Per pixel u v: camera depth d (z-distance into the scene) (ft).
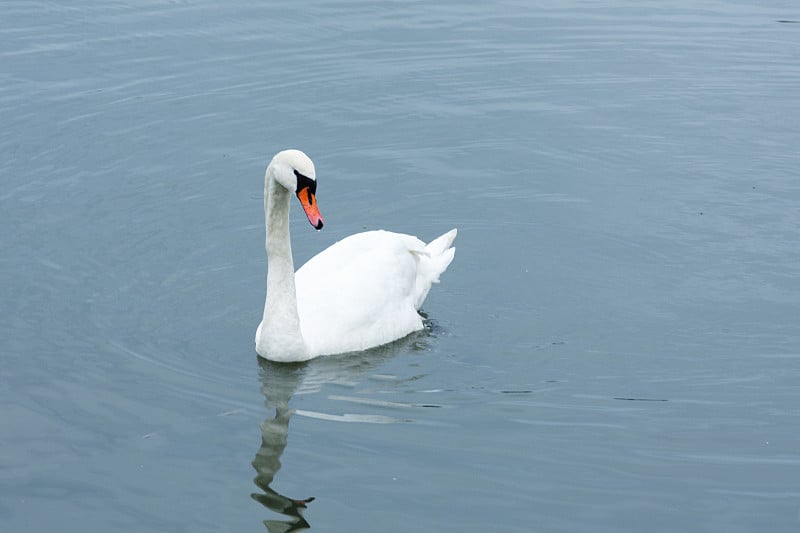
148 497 35.22
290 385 42.91
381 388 42.73
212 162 61.62
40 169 59.98
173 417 40.06
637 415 40.52
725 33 78.74
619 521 33.99
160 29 76.23
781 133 65.92
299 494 35.32
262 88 69.41
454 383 43.16
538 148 64.28
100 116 65.41
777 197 59.36
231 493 35.42
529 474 36.45
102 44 73.72
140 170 60.54
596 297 50.65
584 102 69.41
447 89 70.33
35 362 43.65
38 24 76.64
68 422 39.60
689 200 59.21
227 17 78.59
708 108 68.80
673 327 47.85
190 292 50.21
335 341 45.80
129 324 47.19
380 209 58.49
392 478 36.14
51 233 54.29
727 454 37.88
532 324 48.42
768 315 48.83
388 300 47.73
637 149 64.28
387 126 66.08
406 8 81.76
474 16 80.89
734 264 53.26
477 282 52.26
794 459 37.55
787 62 74.38
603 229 56.59
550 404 41.37
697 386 42.86
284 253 44.24
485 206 58.95
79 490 35.63
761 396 42.11
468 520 33.99
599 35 78.18
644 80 72.08
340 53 74.18
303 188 42.24
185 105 67.10
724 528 33.73
